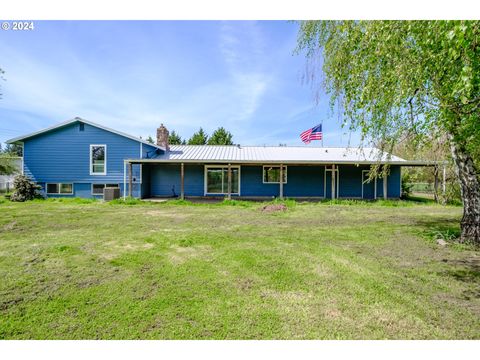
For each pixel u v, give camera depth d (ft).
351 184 53.26
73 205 39.24
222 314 8.57
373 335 7.64
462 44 8.27
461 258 14.51
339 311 8.81
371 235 19.97
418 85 12.88
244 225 24.02
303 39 21.22
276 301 9.46
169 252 15.28
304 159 51.47
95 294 9.88
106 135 50.06
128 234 19.89
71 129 49.88
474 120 12.75
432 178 53.57
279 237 19.15
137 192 49.47
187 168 53.47
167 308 8.91
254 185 53.52
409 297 9.86
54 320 8.20
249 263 13.41
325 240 18.35
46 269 12.44
